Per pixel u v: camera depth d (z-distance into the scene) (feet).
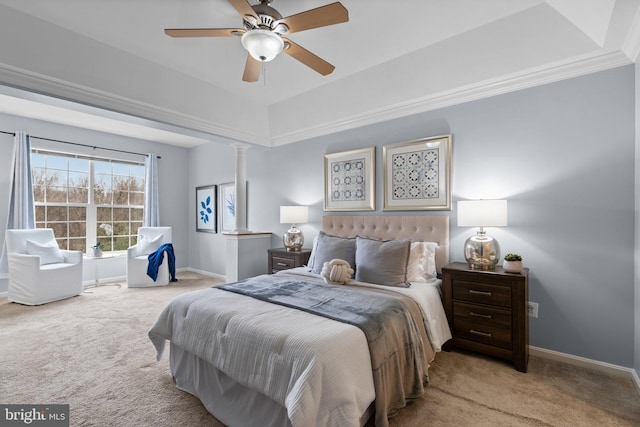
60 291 13.43
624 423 5.62
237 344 5.41
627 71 7.23
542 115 8.30
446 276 8.54
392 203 11.04
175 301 7.07
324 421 4.25
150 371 7.52
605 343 7.45
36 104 12.87
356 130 12.10
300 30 6.30
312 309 6.15
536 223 8.37
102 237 17.30
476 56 8.41
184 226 20.85
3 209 14.02
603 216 7.49
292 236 13.21
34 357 8.15
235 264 14.34
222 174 18.65
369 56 9.24
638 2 5.64
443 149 9.89
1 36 7.07
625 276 7.22
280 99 12.68
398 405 5.57
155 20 7.52
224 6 7.05
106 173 17.48
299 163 14.11
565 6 6.21
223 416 5.61
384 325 5.74
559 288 8.03
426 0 6.77
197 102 11.35
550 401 6.26
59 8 6.99
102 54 8.56
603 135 7.50
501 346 7.71
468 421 5.65
